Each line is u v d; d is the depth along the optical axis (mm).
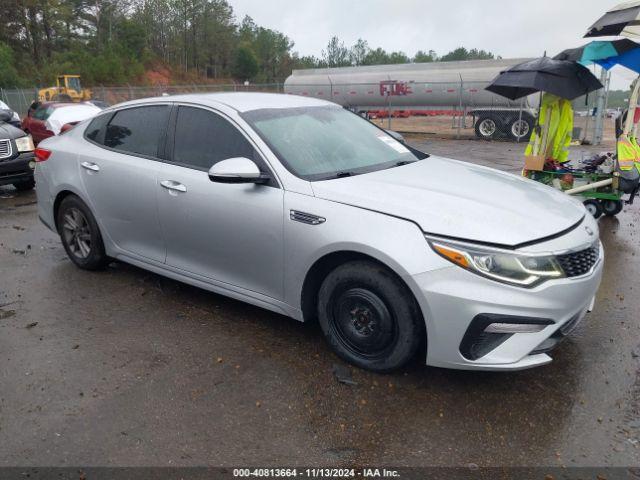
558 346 3803
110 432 2939
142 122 4672
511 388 3295
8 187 10734
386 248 3135
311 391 3279
